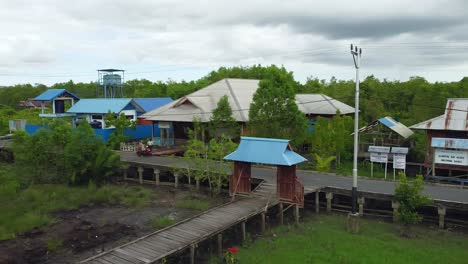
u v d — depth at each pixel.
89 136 31.00
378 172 32.97
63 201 26.22
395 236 20.47
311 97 49.72
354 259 17.50
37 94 96.00
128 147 39.81
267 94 30.58
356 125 22.00
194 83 73.69
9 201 25.89
